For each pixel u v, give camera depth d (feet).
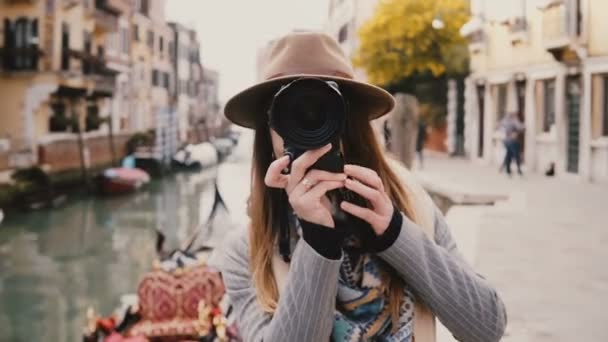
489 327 4.39
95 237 66.85
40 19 97.60
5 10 97.30
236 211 55.57
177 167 141.08
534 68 64.39
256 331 4.50
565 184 51.19
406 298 4.45
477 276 4.58
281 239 4.68
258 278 4.62
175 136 143.43
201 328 15.81
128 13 141.79
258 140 4.92
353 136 4.79
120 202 94.27
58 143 101.19
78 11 108.78
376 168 4.82
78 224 74.69
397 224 4.21
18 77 96.78
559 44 55.67
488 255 23.49
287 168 3.97
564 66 58.44
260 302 4.54
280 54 4.55
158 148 129.29
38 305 41.37
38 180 87.35
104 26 120.98
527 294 18.24
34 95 96.63
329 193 4.41
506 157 59.82
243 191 79.15
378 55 91.45
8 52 96.48
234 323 16.52
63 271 51.26
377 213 4.20
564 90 58.18
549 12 57.98
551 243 25.80
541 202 39.22
